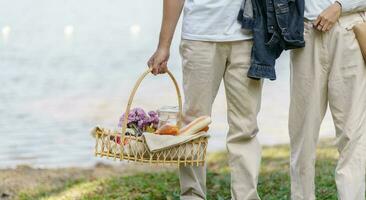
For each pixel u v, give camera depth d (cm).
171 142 552
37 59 2538
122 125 576
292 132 631
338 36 597
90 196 784
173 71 2203
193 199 632
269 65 588
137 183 828
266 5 584
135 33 3653
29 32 3638
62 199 783
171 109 610
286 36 584
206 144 568
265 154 1073
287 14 584
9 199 805
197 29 596
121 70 2264
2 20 4309
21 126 1411
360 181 605
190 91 609
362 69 601
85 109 1597
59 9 5247
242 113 607
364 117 606
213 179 852
